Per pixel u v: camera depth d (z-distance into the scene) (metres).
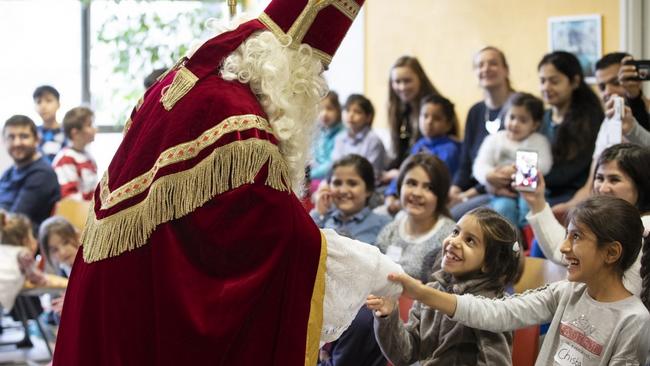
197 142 1.96
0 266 4.03
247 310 1.94
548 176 4.07
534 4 5.54
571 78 4.14
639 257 2.43
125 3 7.06
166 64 7.00
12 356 4.61
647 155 2.66
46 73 7.11
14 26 7.02
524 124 4.11
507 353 2.28
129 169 2.02
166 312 1.94
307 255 1.99
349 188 3.69
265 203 1.94
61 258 4.30
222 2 6.99
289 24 2.07
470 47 5.87
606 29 5.21
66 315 2.14
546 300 2.23
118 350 1.98
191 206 1.94
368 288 2.09
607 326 2.08
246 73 2.02
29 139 5.33
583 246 2.11
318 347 2.04
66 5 7.10
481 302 2.18
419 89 5.08
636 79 3.57
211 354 1.93
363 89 6.48
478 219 2.36
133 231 1.98
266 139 1.96
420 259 3.26
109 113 7.13
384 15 6.33
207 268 1.95
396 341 2.26
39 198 5.29
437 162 3.35
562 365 2.12
